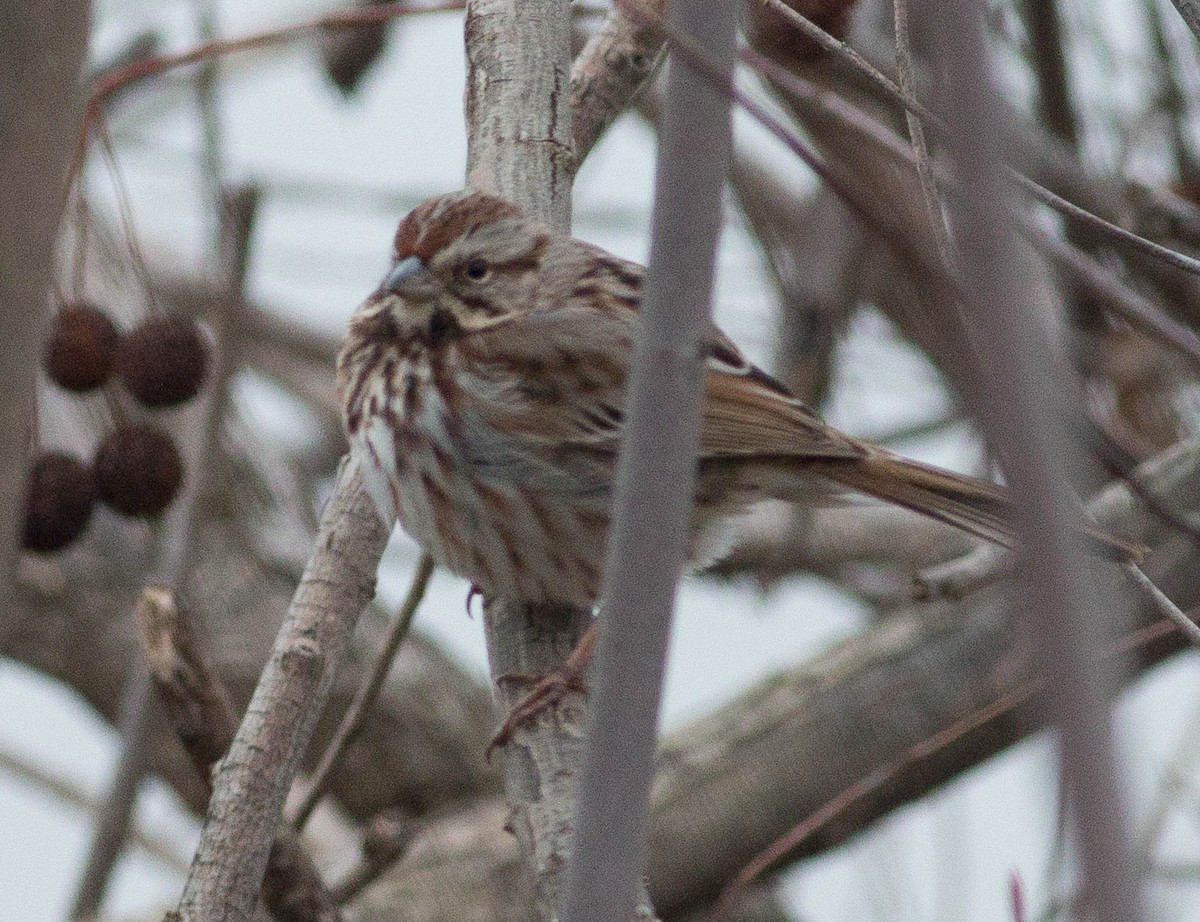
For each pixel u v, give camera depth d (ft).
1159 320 26.08
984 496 32.07
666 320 18.54
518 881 38.17
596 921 18.45
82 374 33.35
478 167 31.35
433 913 37.63
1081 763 13.89
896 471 32.60
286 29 33.83
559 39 31.01
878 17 36.91
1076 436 21.38
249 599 44.14
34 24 17.63
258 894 24.07
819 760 39.29
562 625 30.19
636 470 18.62
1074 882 19.88
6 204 17.84
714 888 39.45
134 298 45.75
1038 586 14.20
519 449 31.35
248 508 45.60
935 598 30.27
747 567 47.80
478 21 31.14
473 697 44.93
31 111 17.76
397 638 32.32
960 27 14.75
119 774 36.37
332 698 43.70
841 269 42.50
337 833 41.93
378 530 26.63
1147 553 26.84
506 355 31.58
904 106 24.38
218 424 37.86
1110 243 37.01
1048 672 14.12
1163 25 38.96
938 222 24.02
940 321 16.58
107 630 44.70
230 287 38.50
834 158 36.32
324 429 55.77
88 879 36.40
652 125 47.24
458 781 43.73
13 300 18.04
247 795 24.26
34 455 32.89
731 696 40.83
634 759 18.61
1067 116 39.24
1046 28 39.01
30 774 44.42
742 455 32.42
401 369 31.76
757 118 17.92
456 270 31.89
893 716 39.27
